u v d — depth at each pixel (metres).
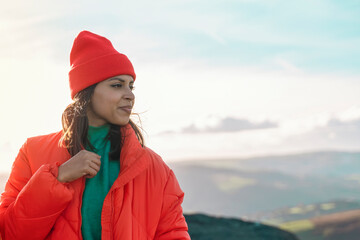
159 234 1.70
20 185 1.68
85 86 1.63
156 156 1.80
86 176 1.57
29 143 1.74
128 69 1.66
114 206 1.58
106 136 1.69
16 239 1.50
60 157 1.66
